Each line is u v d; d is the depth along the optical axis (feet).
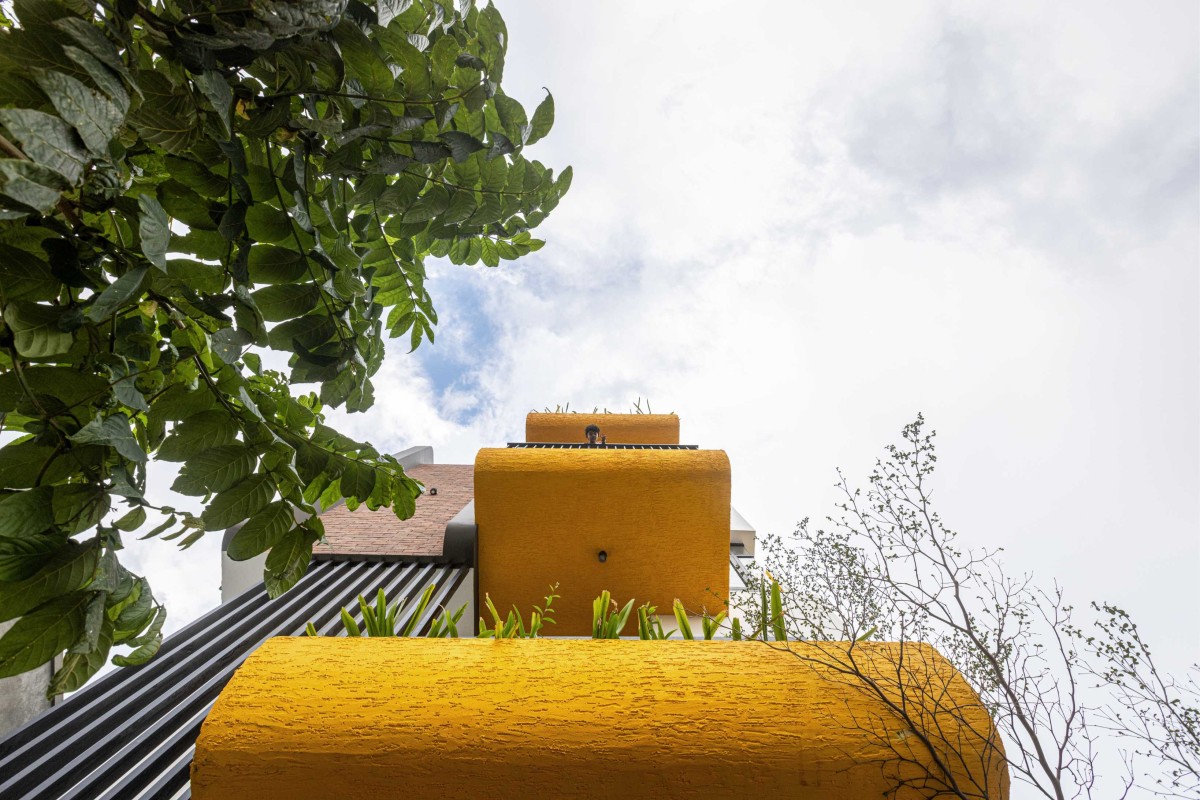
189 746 6.67
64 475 2.81
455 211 4.12
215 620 10.50
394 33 2.94
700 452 15.64
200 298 3.21
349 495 4.49
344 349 4.07
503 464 15.11
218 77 2.62
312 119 3.00
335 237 3.80
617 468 15.07
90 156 2.10
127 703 7.36
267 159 3.40
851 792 4.86
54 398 2.77
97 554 2.69
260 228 3.42
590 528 15.05
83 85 2.05
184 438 3.34
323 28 2.48
